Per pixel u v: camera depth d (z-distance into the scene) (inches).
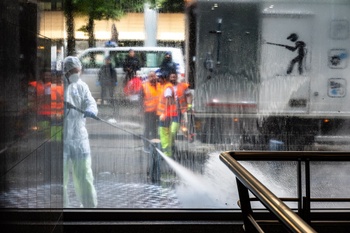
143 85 248.2
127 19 246.4
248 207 136.5
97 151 248.8
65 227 234.7
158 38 247.1
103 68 247.4
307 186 155.7
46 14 179.9
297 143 249.3
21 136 137.9
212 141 249.3
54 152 193.2
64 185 247.9
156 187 249.4
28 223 145.4
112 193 249.0
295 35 246.2
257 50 247.0
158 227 236.5
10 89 127.0
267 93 247.9
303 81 247.1
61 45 216.2
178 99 248.7
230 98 248.4
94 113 247.9
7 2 125.3
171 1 246.5
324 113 248.4
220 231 234.4
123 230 234.1
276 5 246.2
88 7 245.4
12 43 130.6
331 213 246.2
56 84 199.5
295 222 91.0
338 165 248.2
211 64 247.9
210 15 246.8
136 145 249.0
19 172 135.1
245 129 249.3
